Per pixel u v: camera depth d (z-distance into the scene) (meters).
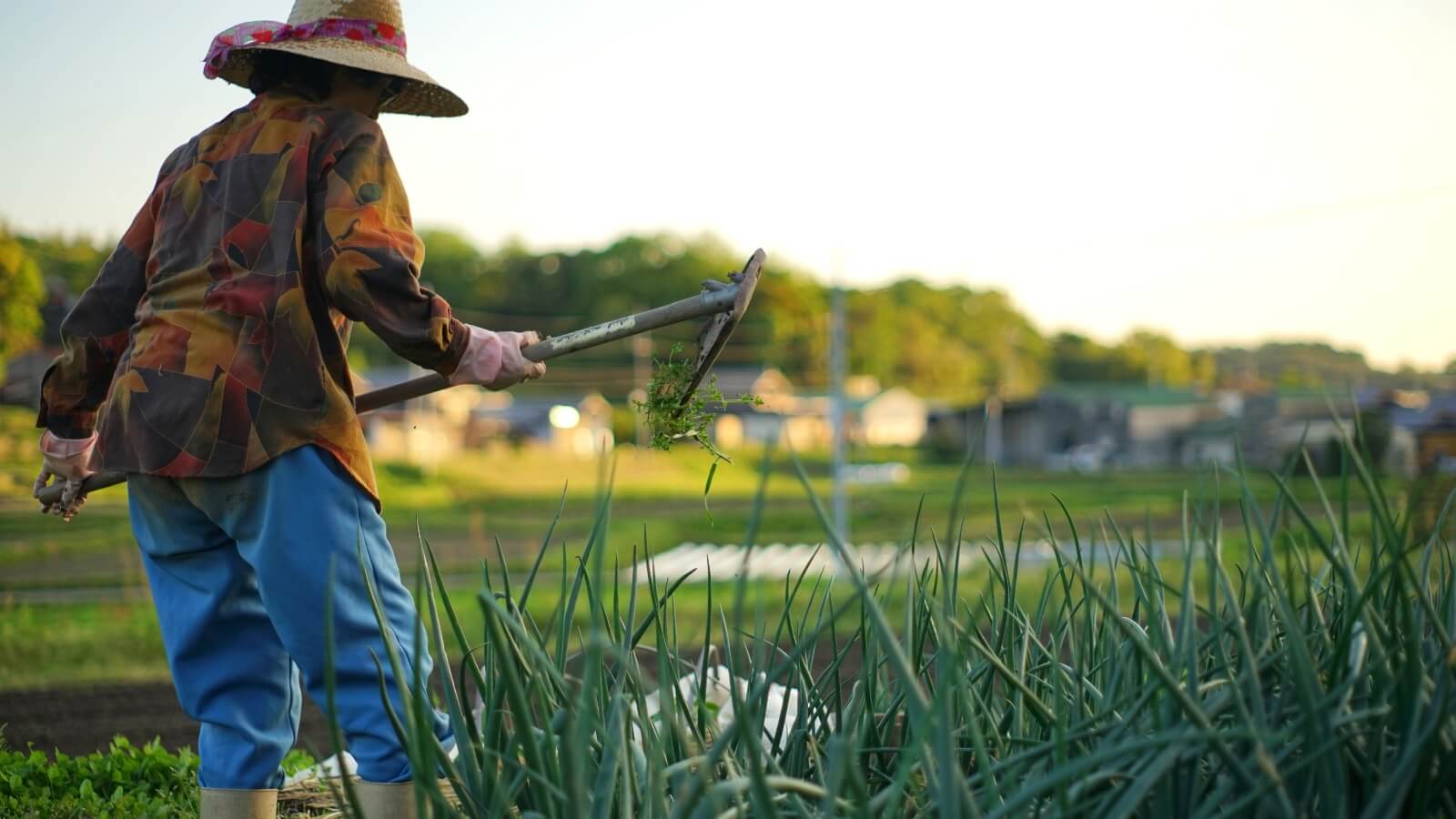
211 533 2.44
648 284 91.06
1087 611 2.23
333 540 2.30
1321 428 48.97
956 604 2.33
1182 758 1.75
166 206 2.48
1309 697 1.70
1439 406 46.38
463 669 2.20
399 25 2.65
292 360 2.31
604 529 1.75
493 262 92.88
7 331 37.62
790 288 89.25
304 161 2.37
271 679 2.51
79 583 14.31
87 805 3.25
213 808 2.46
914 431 93.62
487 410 73.50
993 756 2.13
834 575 2.35
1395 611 1.90
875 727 2.19
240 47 2.50
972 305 109.69
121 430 2.37
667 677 1.92
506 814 1.99
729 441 75.88
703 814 1.57
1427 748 1.63
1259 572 2.05
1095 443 91.12
